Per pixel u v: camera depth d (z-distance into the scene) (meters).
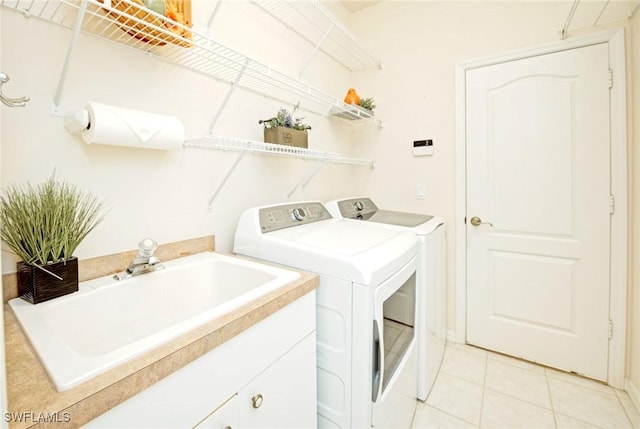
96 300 0.92
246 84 1.62
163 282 1.10
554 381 1.83
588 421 1.52
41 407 0.46
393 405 1.29
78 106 1.00
